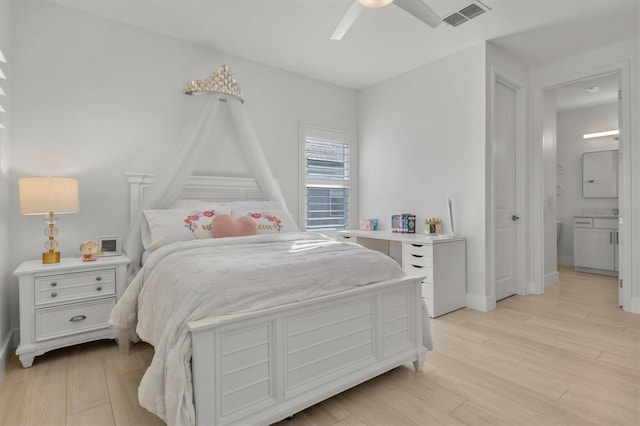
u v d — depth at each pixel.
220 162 3.35
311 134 4.08
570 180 5.48
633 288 3.07
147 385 1.31
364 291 1.78
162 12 2.71
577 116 5.39
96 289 2.32
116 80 2.83
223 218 2.61
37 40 2.52
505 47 3.30
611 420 1.52
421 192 3.78
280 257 1.82
